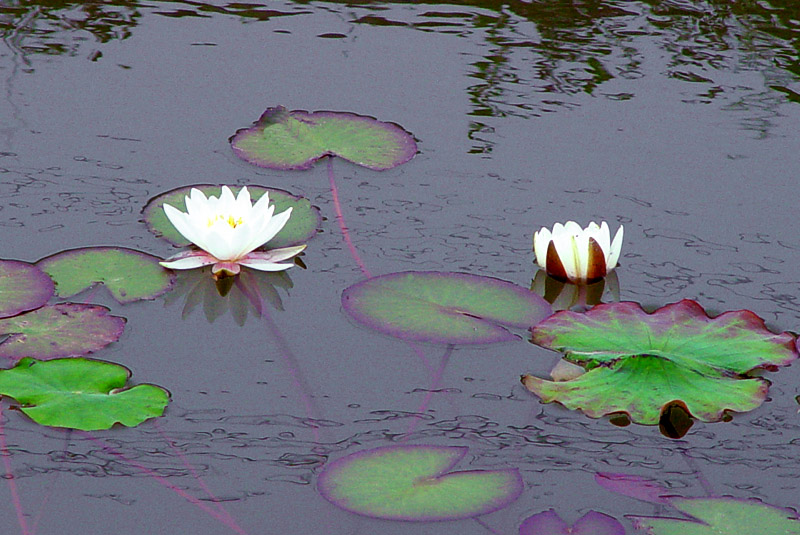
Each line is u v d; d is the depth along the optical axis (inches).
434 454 106.7
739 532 95.4
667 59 226.4
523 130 190.2
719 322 130.0
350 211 161.0
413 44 230.4
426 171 174.4
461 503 98.7
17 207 154.8
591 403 116.0
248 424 111.3
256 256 146.8
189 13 245.1
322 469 104.0
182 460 104.8
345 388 119.0
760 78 216.2
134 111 190.5
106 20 238.2
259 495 99.8
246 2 255.8
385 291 137.9
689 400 115.5
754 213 161.8
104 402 112.3
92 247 145.2
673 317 131.1
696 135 189.0
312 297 138.4
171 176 167.5
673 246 152.6
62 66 208.8
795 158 179.9
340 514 97.2
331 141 181.3
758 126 192.4
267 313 134.1
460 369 123.4
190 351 124.8
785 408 116.8
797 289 141.1
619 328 129.4
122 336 126.9
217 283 141.6
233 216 148.9
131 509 97.2
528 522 96.7
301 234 153.6
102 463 103.7
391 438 110.0
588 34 241.8
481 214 161.2
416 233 155.4
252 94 200.4
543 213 161.6
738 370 121.0
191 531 94.5
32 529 93.9
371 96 202.2
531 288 142.5
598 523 96.7
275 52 222.4
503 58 224.7
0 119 183.5
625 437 111.6
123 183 164.4
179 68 211.0
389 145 181.3
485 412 115.5
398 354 126.0
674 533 95.1
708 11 261.6
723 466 106.8
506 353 126.7
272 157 175.5
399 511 97.4
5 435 107.6
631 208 163.2
